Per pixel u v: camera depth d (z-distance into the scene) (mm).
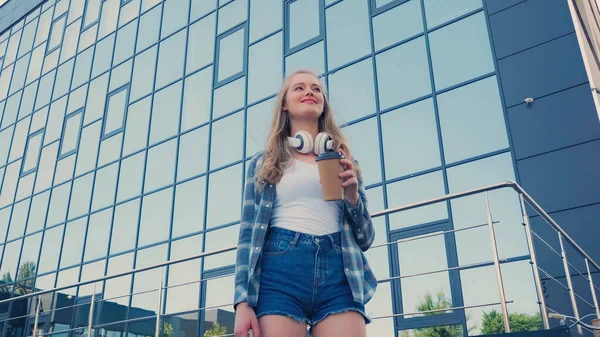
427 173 7027
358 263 1570
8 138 13844
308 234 1519
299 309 1452
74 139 11898
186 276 8516
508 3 7289
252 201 1670
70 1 14414
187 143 9672
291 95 1762
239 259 1565
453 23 7648
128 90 11305
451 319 6078
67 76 13086
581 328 5141
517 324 5695
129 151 10547
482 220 6375
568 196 5973
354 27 8578
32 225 11695
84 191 10969
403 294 6520
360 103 8000
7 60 15562
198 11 10898
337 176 1518
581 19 3709
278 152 1655
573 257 5691
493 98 6914
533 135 6457
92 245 10156
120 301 9078
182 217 9062
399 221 6980
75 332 9422
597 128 6074
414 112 7465
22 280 11102
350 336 1437
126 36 12102
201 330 7891
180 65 10617
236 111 9234
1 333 10820
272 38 9445
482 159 6695
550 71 6621
